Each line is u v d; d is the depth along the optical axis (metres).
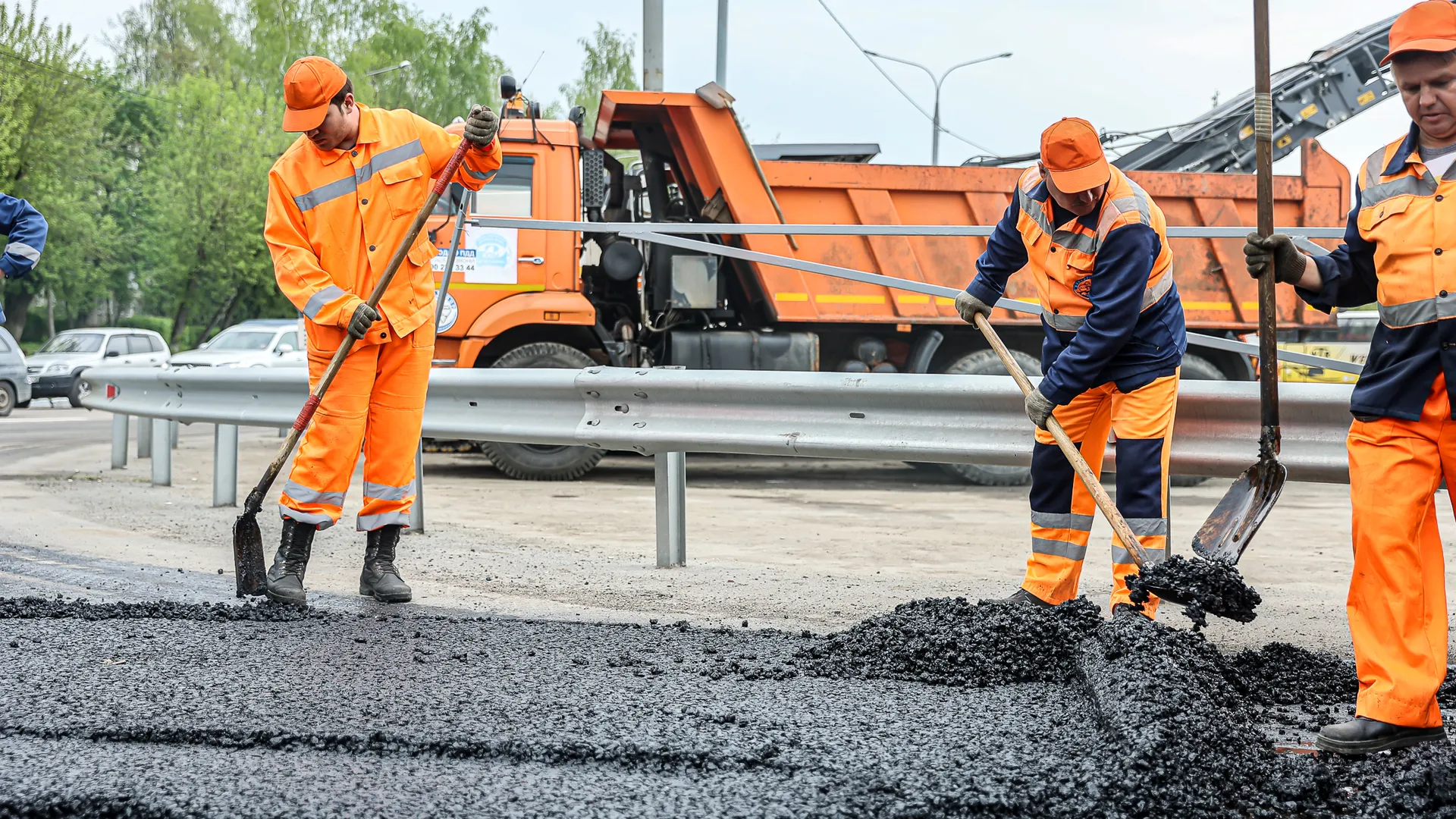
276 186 4.71
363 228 4.73
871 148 11.28
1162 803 2.39
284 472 9.88
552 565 5.70
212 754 2.70
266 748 2.75
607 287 10.88
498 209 10.14
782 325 10.69
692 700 3.11
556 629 4.02
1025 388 4.12
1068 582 4.28
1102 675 3.01
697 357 10.35
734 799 2.41
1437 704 2.90
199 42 53.97
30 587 4.78
